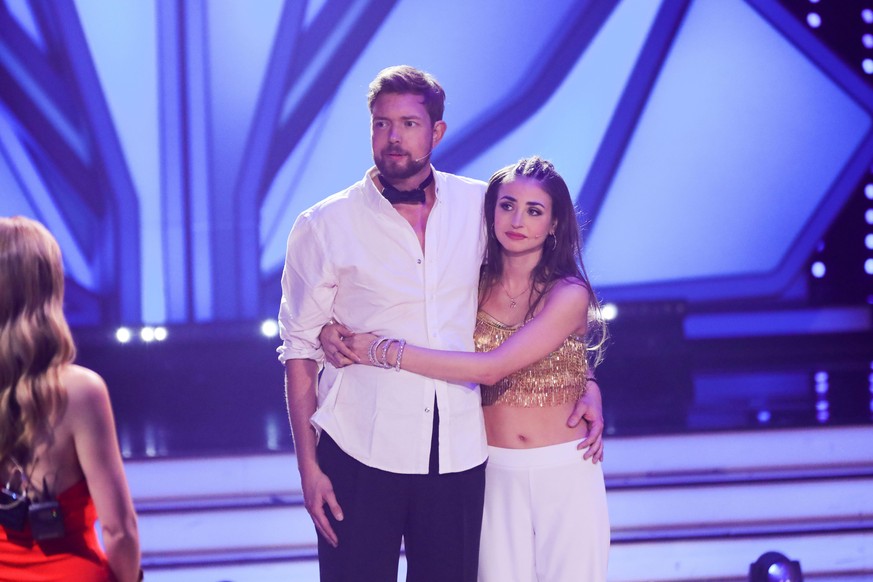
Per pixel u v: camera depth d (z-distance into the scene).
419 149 8.70
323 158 21.33
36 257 7.09
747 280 22.42
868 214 22.39
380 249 8.80
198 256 21.42
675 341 22.16
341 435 8.84
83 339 21.17
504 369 8.98
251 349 21.80
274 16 20.94
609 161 21.80
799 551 13.41
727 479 14.22
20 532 7.04
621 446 14.89
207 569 12.98
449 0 21.11
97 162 21.12
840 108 22.05
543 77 21.45
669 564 13.31
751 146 22.02
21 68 20.83
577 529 9.66
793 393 18.20
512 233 9.39
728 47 21.72
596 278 22.12
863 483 14.17
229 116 21.12
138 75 20.97
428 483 8.81
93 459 7.12
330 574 8.84
